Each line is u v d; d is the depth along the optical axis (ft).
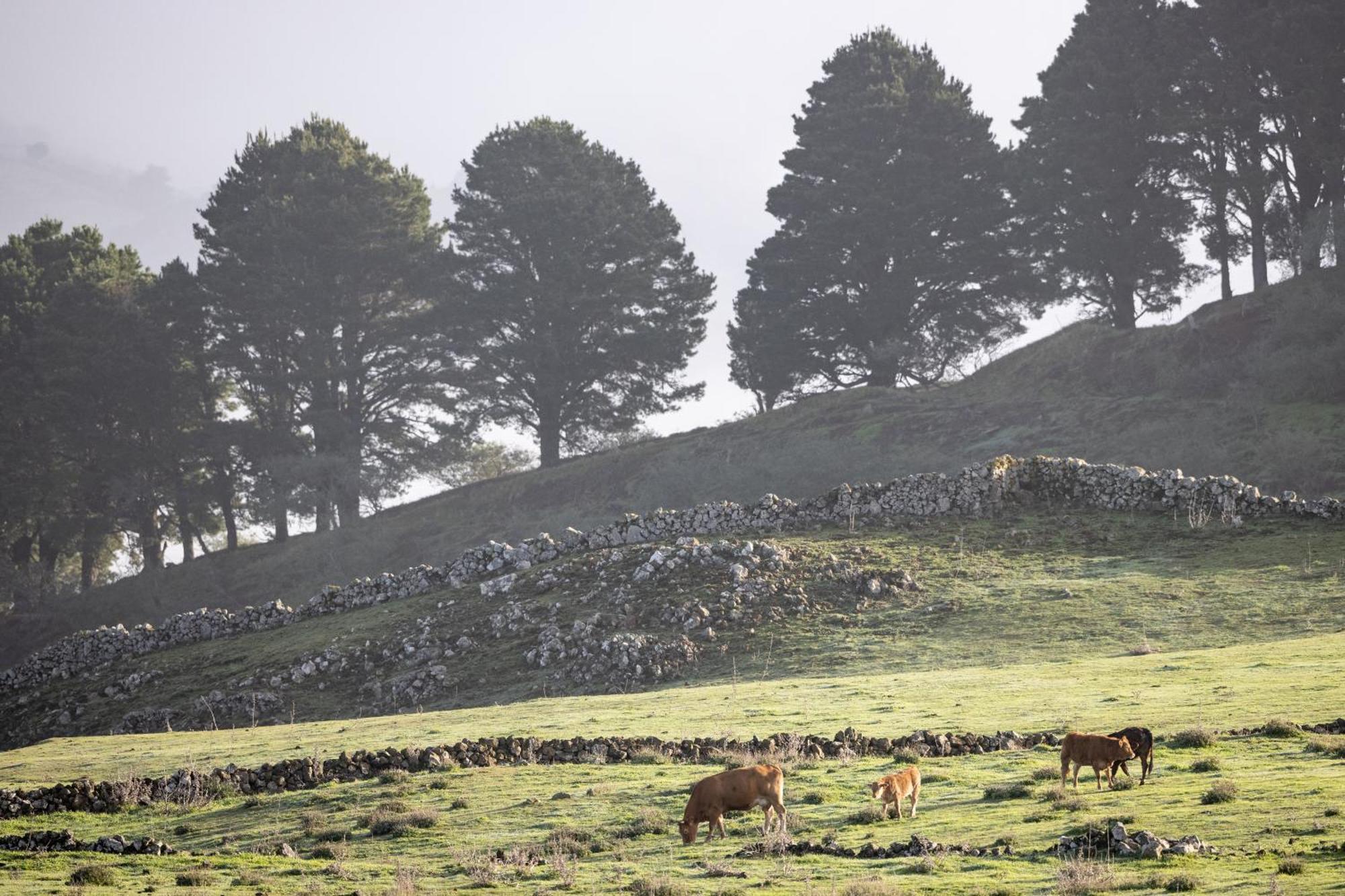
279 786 149.89
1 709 315.58
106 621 565.12
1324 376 460.14
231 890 96.73
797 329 599.57
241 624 334.24
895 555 293.43
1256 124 518.78
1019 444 500.74
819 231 594.65
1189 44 535.19
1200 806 103.40
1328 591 244.83
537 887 93.30
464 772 147.43
